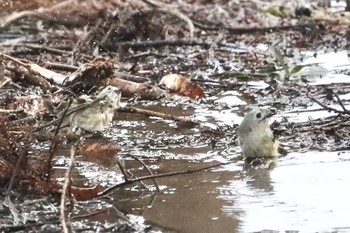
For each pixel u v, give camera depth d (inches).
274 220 233.5
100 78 389.1
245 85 444.1
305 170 282.5
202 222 233.3
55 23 591.5
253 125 301.7
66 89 383.2
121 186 257.8
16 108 361.7
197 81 448.5
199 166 291.6
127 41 577.9
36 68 420.2
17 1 589.9
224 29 631.8
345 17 682.8
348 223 229.6
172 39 590.2
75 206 247.6
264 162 294.4
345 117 351.3
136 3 607.5
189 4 722.2
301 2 730.8
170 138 331.6
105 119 339.0
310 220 233.1
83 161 297.3
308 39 603.2
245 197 255.6
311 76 464.1
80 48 527.2
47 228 227.1
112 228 229.0
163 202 251.9
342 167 284.4
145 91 411.5
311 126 340.2
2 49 527.8
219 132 334.0
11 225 228.5
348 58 525.7
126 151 312.5
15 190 255.8
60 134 317.1
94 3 590.6
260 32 634.2
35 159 269.6
